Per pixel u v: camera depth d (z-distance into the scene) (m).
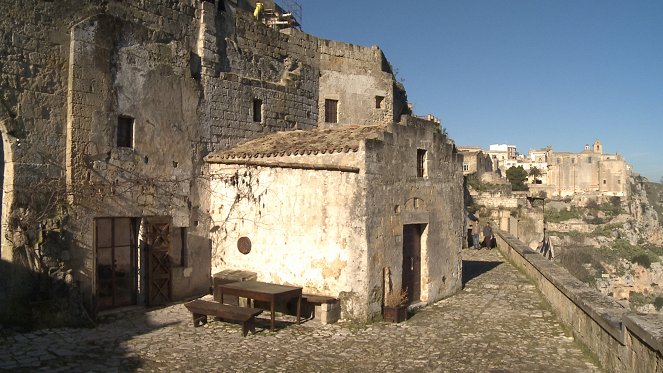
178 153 14.64
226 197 15.02
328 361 9.71
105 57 12.93
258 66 17.62
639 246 87.12
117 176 13.12
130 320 12.36
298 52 19.16
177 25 14.91
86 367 9.02
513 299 15.70
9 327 10.78
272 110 17.70
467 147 117.69
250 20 17.47
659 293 75.12
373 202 12.67
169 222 14.09
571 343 11.00
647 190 134.62
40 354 9.56
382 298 12.91
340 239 12.77
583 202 103.81
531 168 120.12
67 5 12.31
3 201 11.36
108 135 12.95
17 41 11.49
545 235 42.88
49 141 11.96
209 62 15.65
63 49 12.25
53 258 11.62
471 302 15.27
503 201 41.34
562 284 12.23
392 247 13.35
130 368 9.05
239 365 9.36
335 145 13.23
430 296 15.07
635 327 7.41
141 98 13.74
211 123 15.64
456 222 16.80
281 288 12.12
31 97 11.68
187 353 9.97
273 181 14.05
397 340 11.12
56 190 11.93
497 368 9.41
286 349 10.36
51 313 11.32
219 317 12.45
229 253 14.86
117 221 13.59
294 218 13.59
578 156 114.81
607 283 69.12
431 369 9.37
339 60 20.42
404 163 14.03
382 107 21.61
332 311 12.38
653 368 6.85
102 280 13.18
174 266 14.39
